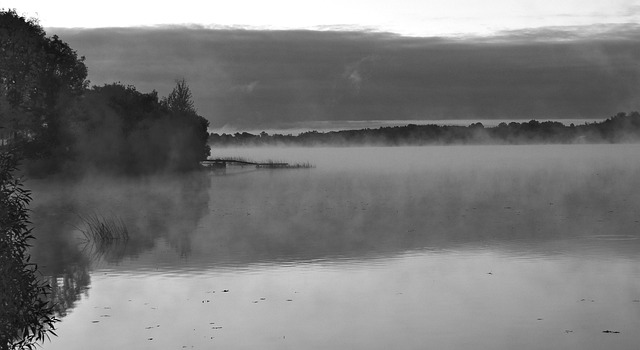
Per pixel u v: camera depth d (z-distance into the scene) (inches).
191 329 752.3
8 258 494.6
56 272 1061.1
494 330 738.8
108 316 803.4
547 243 1314.0
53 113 2785.4
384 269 1064.2
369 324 765.3
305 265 1102.4
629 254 1175.0
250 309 831.1
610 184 3181.6
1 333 492.7
